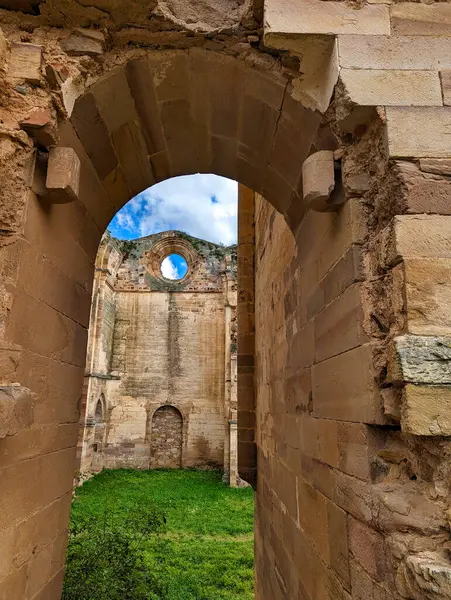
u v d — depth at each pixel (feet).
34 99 8.05
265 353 20.59
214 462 72.02
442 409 6.01
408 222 6.85
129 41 9.10
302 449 11.84
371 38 8.01
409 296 6.50
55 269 9.60
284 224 15.75
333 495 8.72
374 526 6.55
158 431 73.72
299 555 11.93
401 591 5.74
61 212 9.67
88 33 8.71
